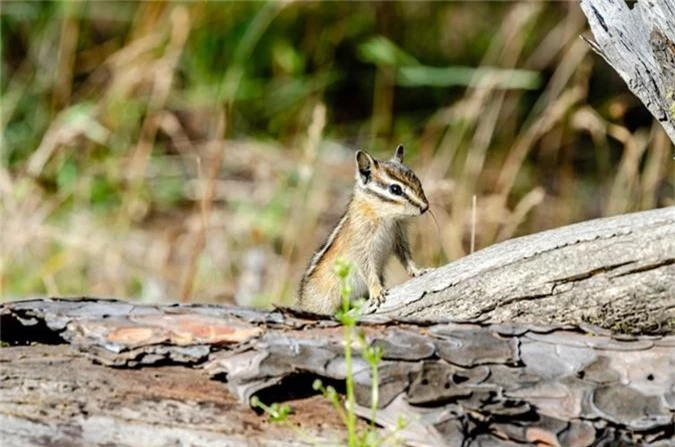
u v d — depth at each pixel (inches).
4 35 644.1
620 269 267.6
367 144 642.8
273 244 552.7
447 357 241.4
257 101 645.3
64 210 573.0
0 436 234.1
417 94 677.9
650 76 281.0
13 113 611.5
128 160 588.4
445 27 692.1
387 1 671.1
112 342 247.0
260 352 241.4
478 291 277.4
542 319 274.2
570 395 237.8
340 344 243.0
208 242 534.9
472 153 578.6
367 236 371.6
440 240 525.0
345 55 674.8
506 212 543.5
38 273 517.7
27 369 244.2
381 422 236.7
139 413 236.7
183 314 252.7
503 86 597.6
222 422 235.9
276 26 653.3
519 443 233.9
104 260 534.9
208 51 636.7
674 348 244.7
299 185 561.3
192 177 604.1
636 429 235.0
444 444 231.8
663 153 575.8
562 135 623.8
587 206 610.2
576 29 635.5
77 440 233.9
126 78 593.6
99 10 644.1
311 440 233.5
